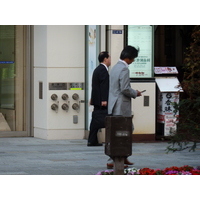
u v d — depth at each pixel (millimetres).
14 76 18516
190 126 11273
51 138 17781
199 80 11555
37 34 17953
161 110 17703
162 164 13039
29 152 15180
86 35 17641
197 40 11875
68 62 17609
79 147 16172
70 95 17750
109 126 9633
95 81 15633
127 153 9664
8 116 18672
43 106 17844
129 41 17141
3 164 13047
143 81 17266
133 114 17312
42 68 17781
